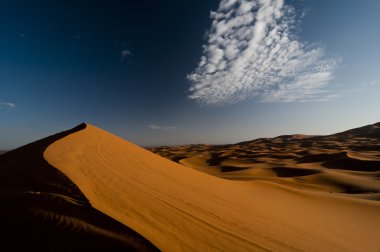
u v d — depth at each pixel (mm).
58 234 4230
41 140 19812
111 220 4809
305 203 16719
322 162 52156
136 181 9000
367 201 18797
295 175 41500
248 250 5480
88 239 4156
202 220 6559
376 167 41625
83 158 11023
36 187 6523
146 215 5734
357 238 9984
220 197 11062
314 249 6949
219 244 5336
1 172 8898
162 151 117875
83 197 5770
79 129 20984
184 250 4520
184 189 10297
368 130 136625
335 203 17797
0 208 5035
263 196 16516
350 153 53281
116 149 16312
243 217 8398
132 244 4176
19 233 4227
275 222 9133
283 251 6047
